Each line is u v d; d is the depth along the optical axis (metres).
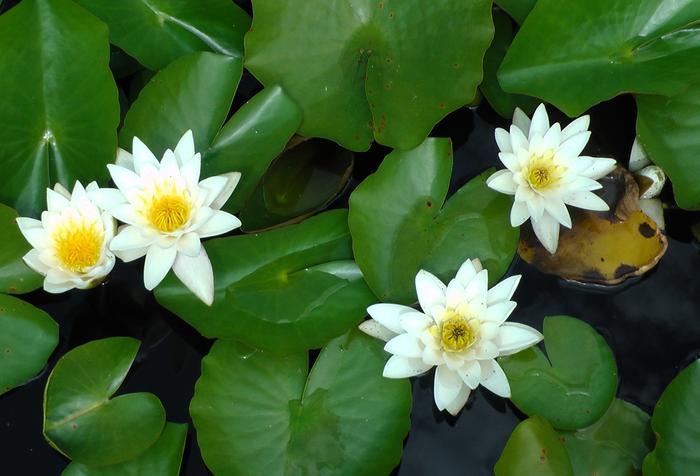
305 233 1.21
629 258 1.24
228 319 1.18
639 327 1.24
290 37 1.22
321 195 1.26
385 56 1.21
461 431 1.21
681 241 1.26
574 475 1.17
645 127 1.23
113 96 1.21
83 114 1.22
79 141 1.22
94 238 1.18
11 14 1.22
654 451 1.17
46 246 1.17
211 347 1.22
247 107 1.22
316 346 1.17
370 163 1.28
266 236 1.20
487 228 1.21
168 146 1.22
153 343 1.23
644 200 1.27
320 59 1.22
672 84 1.19
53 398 1.17
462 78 1.21
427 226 1.21
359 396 1.18
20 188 1.22
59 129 1.22
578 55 1.22
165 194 1.16
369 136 1.23
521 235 1.25
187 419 1.21
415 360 1.16
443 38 1.20
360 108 1.23
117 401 1.18
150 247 1.16
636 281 1.25
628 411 1.20
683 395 1.17
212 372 1.18
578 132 1.22
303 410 1.18
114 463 1.17
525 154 1.20
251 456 1.17
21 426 1.21
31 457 1.20
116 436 1.17
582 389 1.19
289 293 1.19
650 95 1.24
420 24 1.21
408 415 1.18
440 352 1.15
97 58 1.22
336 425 1.17
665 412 1.17
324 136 1.23
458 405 1.18
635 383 1.22
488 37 1.20
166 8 1.25
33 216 1.22
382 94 1.22
